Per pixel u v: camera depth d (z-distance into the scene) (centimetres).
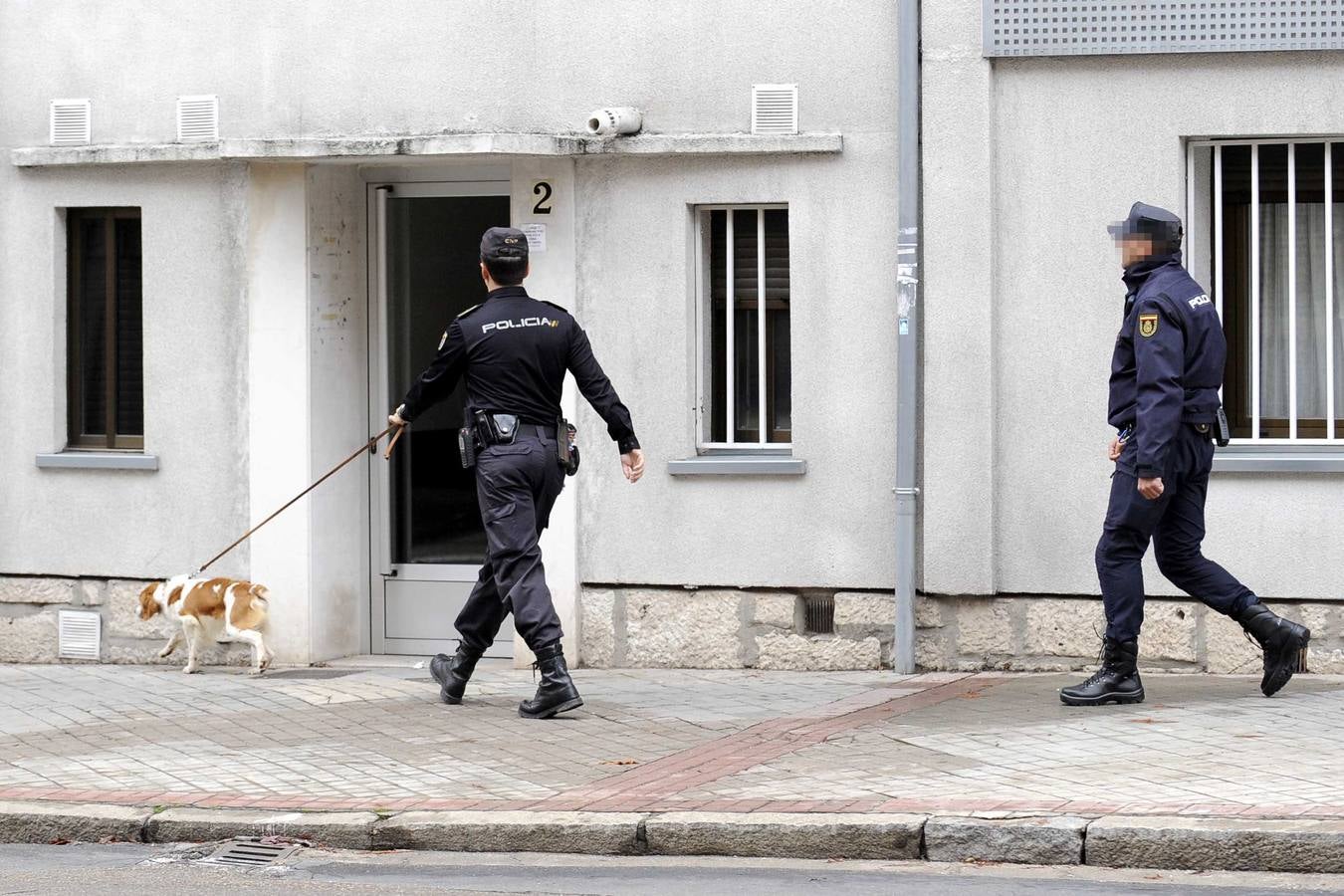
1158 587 998
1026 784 720
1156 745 785
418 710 945
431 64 1085
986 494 1012
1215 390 877
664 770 779
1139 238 870
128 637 1160
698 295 1077
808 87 1044
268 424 1120
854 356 1042
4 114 1173
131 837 735
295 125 1110
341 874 671
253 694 1009
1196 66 991
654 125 1064
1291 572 984
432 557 1153
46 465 1169
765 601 1059
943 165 1012
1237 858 639
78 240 1178
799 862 673
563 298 1080
